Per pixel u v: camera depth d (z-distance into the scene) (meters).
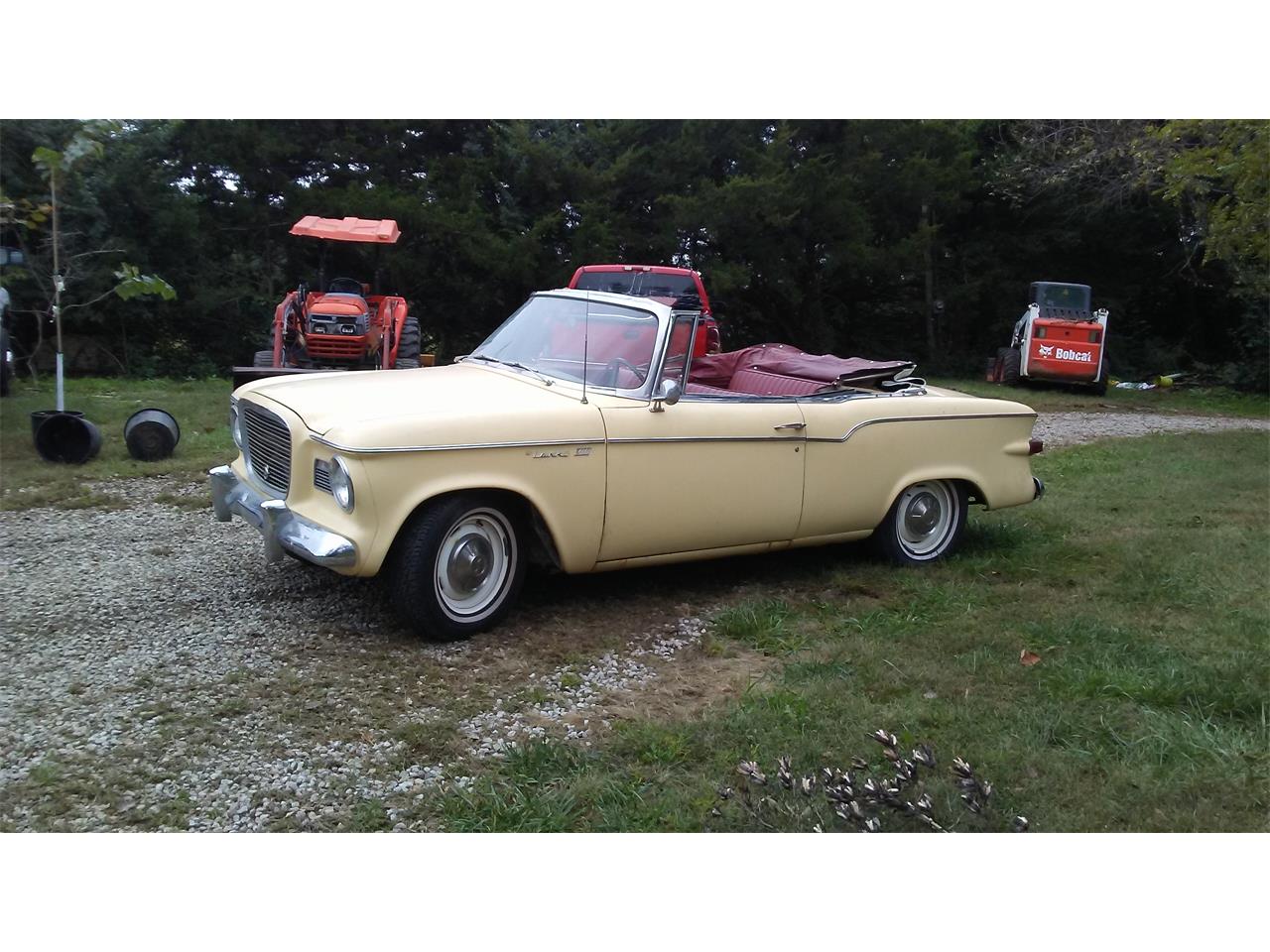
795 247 22.16
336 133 20.62
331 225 13.88
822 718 4.07
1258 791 3.59
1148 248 25.86
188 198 18.03
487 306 21.23
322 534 4.50
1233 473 10.04
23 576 5.58
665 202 21.12
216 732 3.85
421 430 4.51
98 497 7.48
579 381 5.31
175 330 18.88
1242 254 11.95
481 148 21.86
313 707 4.07
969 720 4.09
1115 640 5.00
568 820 3.36
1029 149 20.56
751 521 5.54
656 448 5.13
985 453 6.46
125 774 3.52
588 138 21.78
